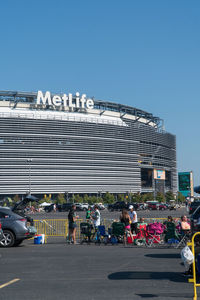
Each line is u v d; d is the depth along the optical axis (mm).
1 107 173625
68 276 10523
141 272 11055
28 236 18938
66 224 25953
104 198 157750
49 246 19484
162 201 160125
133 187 192375
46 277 10406
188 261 9656
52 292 8547
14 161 162125
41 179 166125
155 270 11383
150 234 19125
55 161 169000
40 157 166500
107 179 182125
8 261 13664
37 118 167000
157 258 14219
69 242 21156
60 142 170750
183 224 18625
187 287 8992
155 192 190375
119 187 186000
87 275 10648
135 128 197000
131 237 20750
